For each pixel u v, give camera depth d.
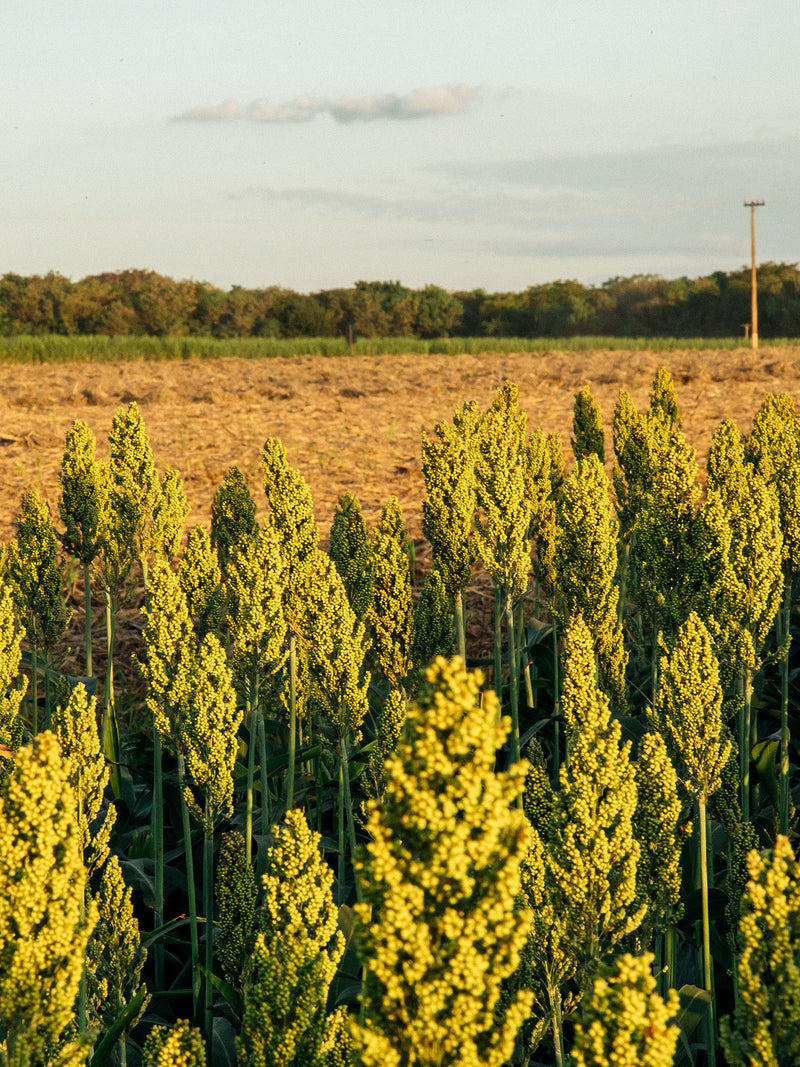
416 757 1.50
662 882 2.84
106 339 53.22
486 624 8.88
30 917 1.78
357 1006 3.34
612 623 4.71
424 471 4.86
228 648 5.64
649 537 4.23
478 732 1.48
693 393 26.80
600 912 2.43
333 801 4.97
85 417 23.09
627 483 6.52
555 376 32.44
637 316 118.56
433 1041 1.48
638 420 6.41
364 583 5.42
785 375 31.66
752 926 1.83
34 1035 1.81
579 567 4.59
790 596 4.57
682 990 3.24
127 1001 3.44
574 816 2.39
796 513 4.46
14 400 26.33
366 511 12.73
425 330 124.94
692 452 4.13
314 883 2.35
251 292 116.56
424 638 4.65
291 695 4.47
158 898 4.25
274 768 4.90
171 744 3.88
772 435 6.61
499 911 1.48
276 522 4.48
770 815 4.79
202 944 4.32
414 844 1.50
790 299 107.31
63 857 1.83
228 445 18.70
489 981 1.50
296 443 19.00
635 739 4.80
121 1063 3.27
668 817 2.80
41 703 6.47
